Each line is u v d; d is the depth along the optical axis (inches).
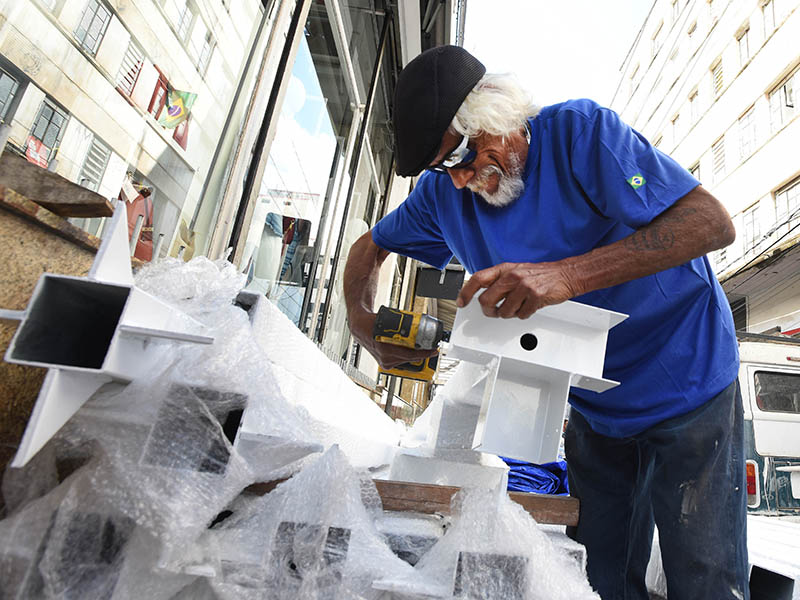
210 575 22.4
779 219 405.1
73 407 21.7
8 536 21.1
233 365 25.2
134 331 20.9
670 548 44.9
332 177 125.5
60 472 24.2
